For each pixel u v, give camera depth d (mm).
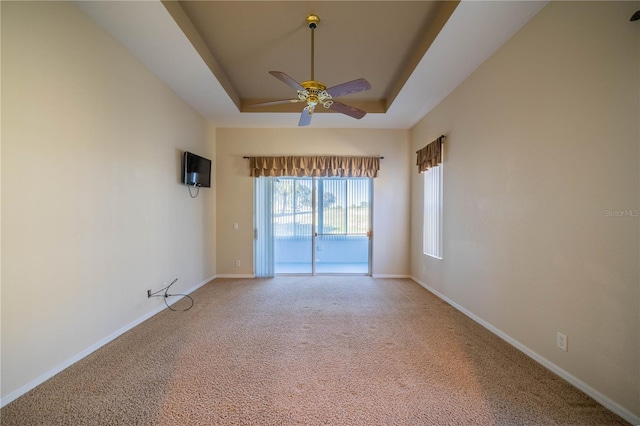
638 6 1617
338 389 1985
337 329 3002
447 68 3133
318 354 2471
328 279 5215
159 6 2236
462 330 2965
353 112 3006
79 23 2279
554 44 2135
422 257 4812
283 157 5266
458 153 3559
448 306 3734
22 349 1888
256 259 5363
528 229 2406
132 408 1779
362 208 5512
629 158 1654
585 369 1915
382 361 2354
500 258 2770
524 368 2232
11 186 1820
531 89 2357
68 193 2213
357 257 5543
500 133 2748
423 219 4773
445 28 2453
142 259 3152
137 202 3047
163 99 3504
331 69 3566
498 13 2270
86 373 2146
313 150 5352
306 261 5539
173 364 2295
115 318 2748
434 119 4258
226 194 5340
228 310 3564
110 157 2645
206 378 2107
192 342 2686
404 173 5395
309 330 2977
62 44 2143
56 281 2121
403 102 4070
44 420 1674
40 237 2000
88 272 2414
